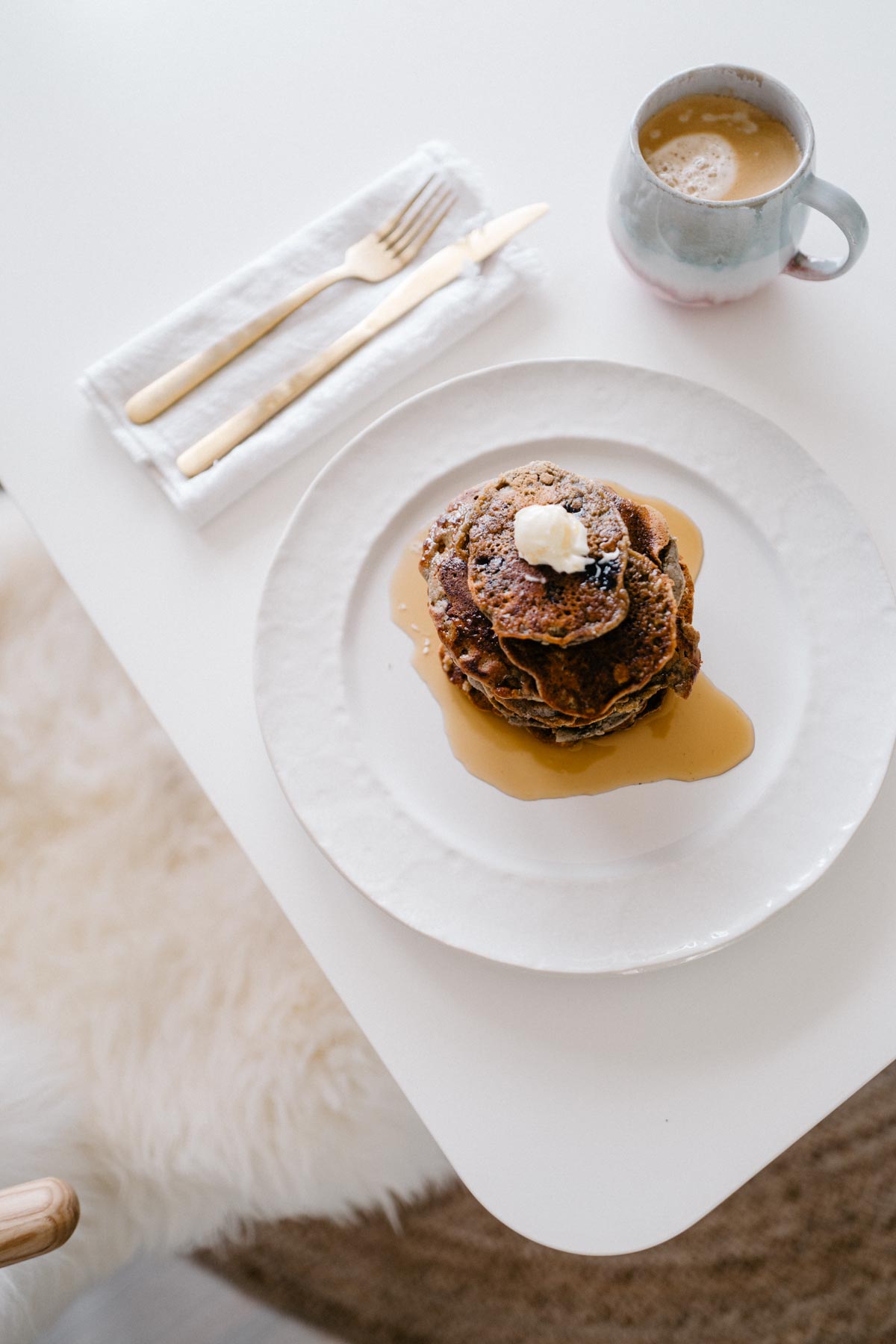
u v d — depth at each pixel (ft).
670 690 2.61
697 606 2.65
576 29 2.90
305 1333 3.65
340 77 2.89
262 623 2.59
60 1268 3.40
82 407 2.75
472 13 2.91
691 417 2.66
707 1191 2.43
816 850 2.52
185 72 2.89
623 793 2.58
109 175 2.85
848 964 2.51
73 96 2.88
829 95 2.85
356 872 2.51
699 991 2.50
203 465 2.68
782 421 2.72
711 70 2.59
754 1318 3.62
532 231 2.81
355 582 2.63
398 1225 3.65
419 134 2.86
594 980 2.51
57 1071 3.52
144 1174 3.49
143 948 3.64
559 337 2.77
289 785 2.53
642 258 2.65
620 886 2.51
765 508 2.65
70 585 2.67
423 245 2.77
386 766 2.59
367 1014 2.50
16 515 3.90
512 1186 2.44
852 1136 3.67
